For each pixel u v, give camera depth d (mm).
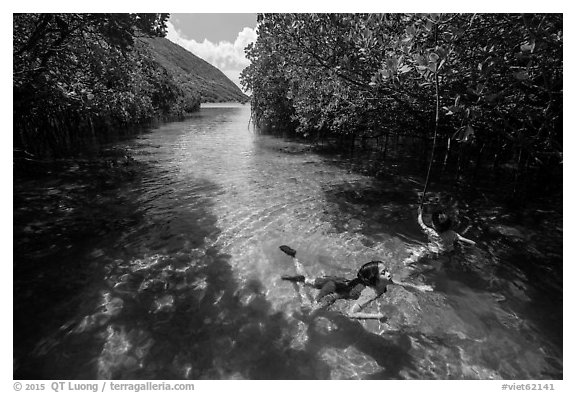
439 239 6152
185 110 57531
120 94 19078
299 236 7223
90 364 3814
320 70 9242
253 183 11477
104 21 8531
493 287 5371
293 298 5078
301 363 3908
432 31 5938
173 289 5246
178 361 3898
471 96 7141
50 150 17188
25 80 9273
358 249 6648
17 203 8766
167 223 7781
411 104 9836
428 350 4102
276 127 28000
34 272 5574
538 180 11203
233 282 5469
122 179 11602
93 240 6824
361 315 4293
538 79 6875
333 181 11953
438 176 12766
